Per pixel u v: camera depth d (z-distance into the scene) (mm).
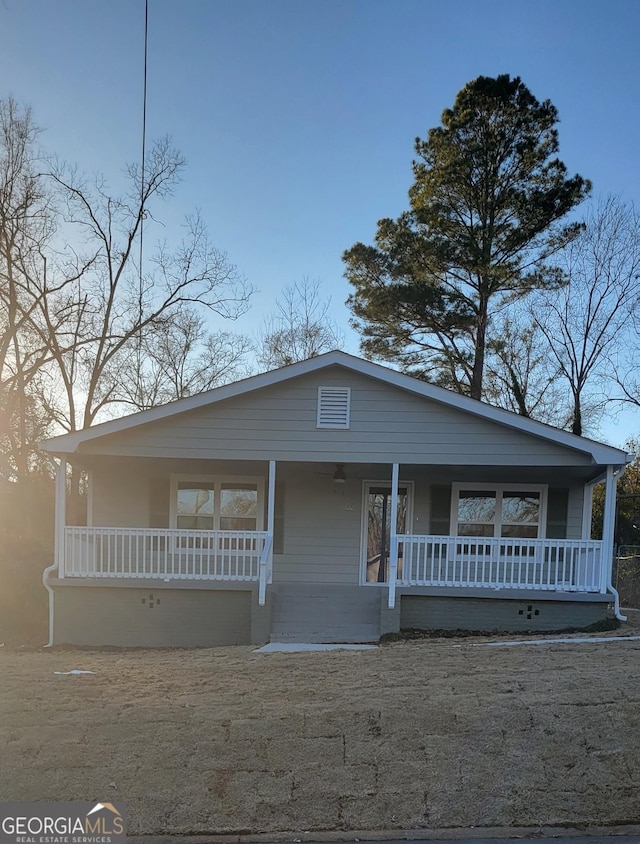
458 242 21438
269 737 4574
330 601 11102
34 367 20547
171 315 23016
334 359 10734
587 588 10680
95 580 10922
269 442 10945
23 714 5086
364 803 3857
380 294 22078
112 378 23344
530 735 4562
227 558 12742
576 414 25812
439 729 4660
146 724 4820
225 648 9805
